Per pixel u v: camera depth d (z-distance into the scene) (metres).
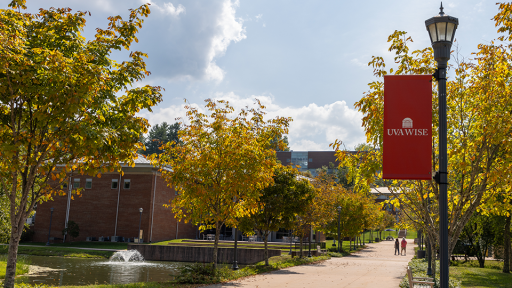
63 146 10.34
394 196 11.31
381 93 10.48
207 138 17.03
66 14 11.09
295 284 15.08
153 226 45.31
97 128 10.47
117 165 11.28
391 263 27.86
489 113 9.16
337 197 41.53
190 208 18.50
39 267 27.11
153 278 23.12
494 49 9.80
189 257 35.97
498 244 27.62
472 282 17.48
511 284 17.02
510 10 9.59
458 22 7.12
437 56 7.12
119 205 46.00
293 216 24.11
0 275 19.45
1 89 8.92
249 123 19.02
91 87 9.49
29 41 10.42
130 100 10.96
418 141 7.23
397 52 10.95
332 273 19.67
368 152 10.63
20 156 10.08
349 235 42.62
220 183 17.02
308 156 118.25
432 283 11.26
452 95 10.12
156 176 46.47
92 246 41.56
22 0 10.71
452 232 9.45
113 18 11.52
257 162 16.72
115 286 14.01
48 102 9.11
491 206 10.38
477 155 9.51
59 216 47.31
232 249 35.00
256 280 16.33
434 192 10.35
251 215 23.06
